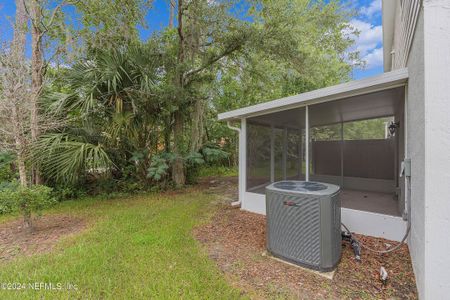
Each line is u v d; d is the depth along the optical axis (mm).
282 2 6676
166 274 2426
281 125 5609
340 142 6312
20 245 3227
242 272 2480
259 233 3596
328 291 2139
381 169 5652
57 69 6168
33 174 5367
